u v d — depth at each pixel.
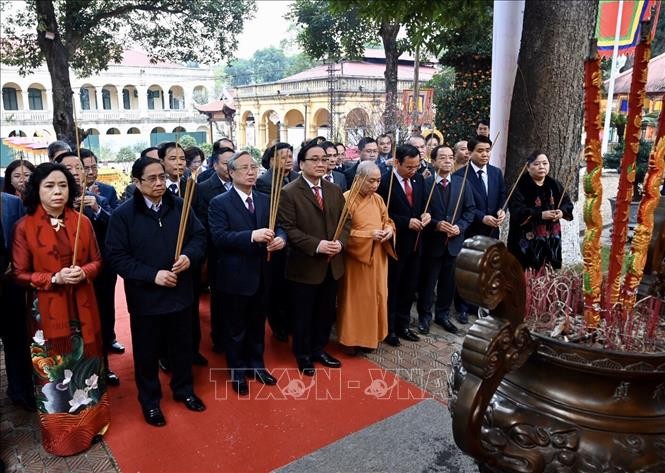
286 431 2.54
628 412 0.97
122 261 2.44
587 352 0.95
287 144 3.73
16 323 2.68
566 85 3.71
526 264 3.37
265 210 3.01
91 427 2.40
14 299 2.63
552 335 1.14
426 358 3.38
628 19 5.37
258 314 3.03
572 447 0.95
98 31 9.05
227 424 2.60
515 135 3.89
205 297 4.63
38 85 21.70
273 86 17.97
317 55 10.25
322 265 3.07
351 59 10.34
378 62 18.12
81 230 2.34
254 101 18.98
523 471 0.95
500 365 0.92
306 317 3.15
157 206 2.54
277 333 3.70
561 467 0.95
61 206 2.25
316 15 9.64
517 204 3.38
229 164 2.96
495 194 3.80
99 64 9.31
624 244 1.12
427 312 3.83
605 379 0.97
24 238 2.23
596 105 1.01
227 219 2.88
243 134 20.27
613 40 5.52
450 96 7.86
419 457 2.32
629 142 1.05
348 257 3.32
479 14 5.36
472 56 7.34
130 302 2.53
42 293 2.22
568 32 3.63
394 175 3.57
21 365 2.74
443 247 3.71
